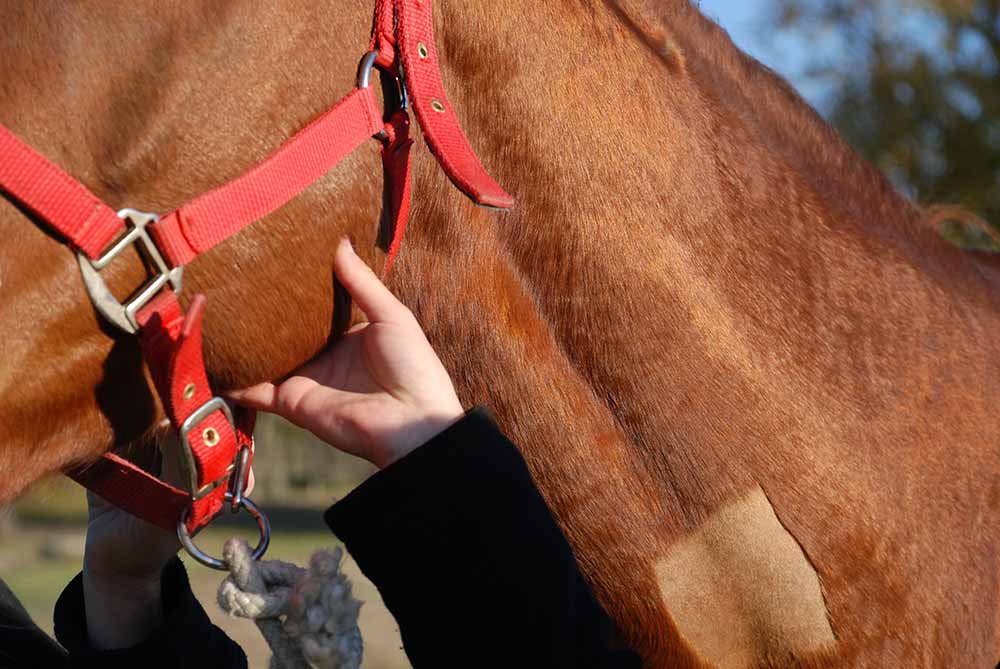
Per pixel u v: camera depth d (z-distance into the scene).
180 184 0.78
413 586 0.84
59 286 0.74
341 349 0.91
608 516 1.03
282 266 0.83
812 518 1.08
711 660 1.07
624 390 1.02
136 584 1.08
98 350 0.76
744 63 1.21
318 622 0.84
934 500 1.16
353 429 0.88
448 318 0.97
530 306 1.01
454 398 0.89
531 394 1.00
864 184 1.25
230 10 0.80
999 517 1.22
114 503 0.88
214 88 0.79
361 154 0.86
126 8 0.77
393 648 4.54
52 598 5.67
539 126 0.99
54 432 0.76
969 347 1.23
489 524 0.84
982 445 1.21
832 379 1.11
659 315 1.03
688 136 1.08
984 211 5.30
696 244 1.06
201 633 1.08
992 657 1.24
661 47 1.09
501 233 0.99
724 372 1.05
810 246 1.14
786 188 1.14
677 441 1.04
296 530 8.81
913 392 1.16
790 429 1.07
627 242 1.02
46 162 0.72
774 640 1.08
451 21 0.95
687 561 1.05
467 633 0.84
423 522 0.84
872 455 1.11
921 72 5.64
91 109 0.75
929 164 5.57
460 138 0.89
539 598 0.84
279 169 0.81
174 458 0.97
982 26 5.67
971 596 1.18
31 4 0.74
